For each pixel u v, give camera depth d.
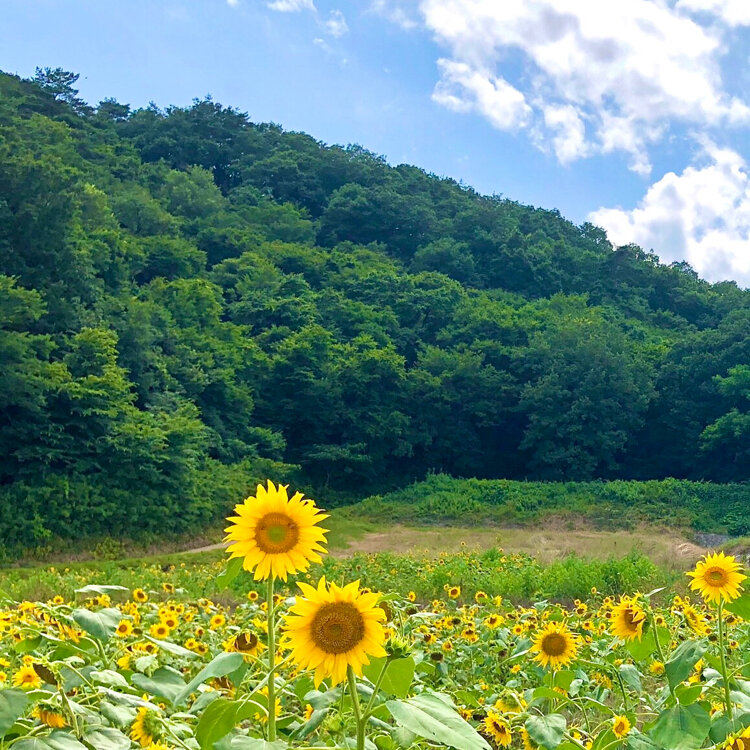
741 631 5.05
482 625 5.59
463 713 2.96
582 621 5.82
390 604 2.87
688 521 33.00
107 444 24.69
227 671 1.90
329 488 39.38
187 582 12.33
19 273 28.53
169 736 1.96
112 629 2.27
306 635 1.76
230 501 28.94
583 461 42.28
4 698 1.67
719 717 2.39
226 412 36.22
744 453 40.41
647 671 4.15
